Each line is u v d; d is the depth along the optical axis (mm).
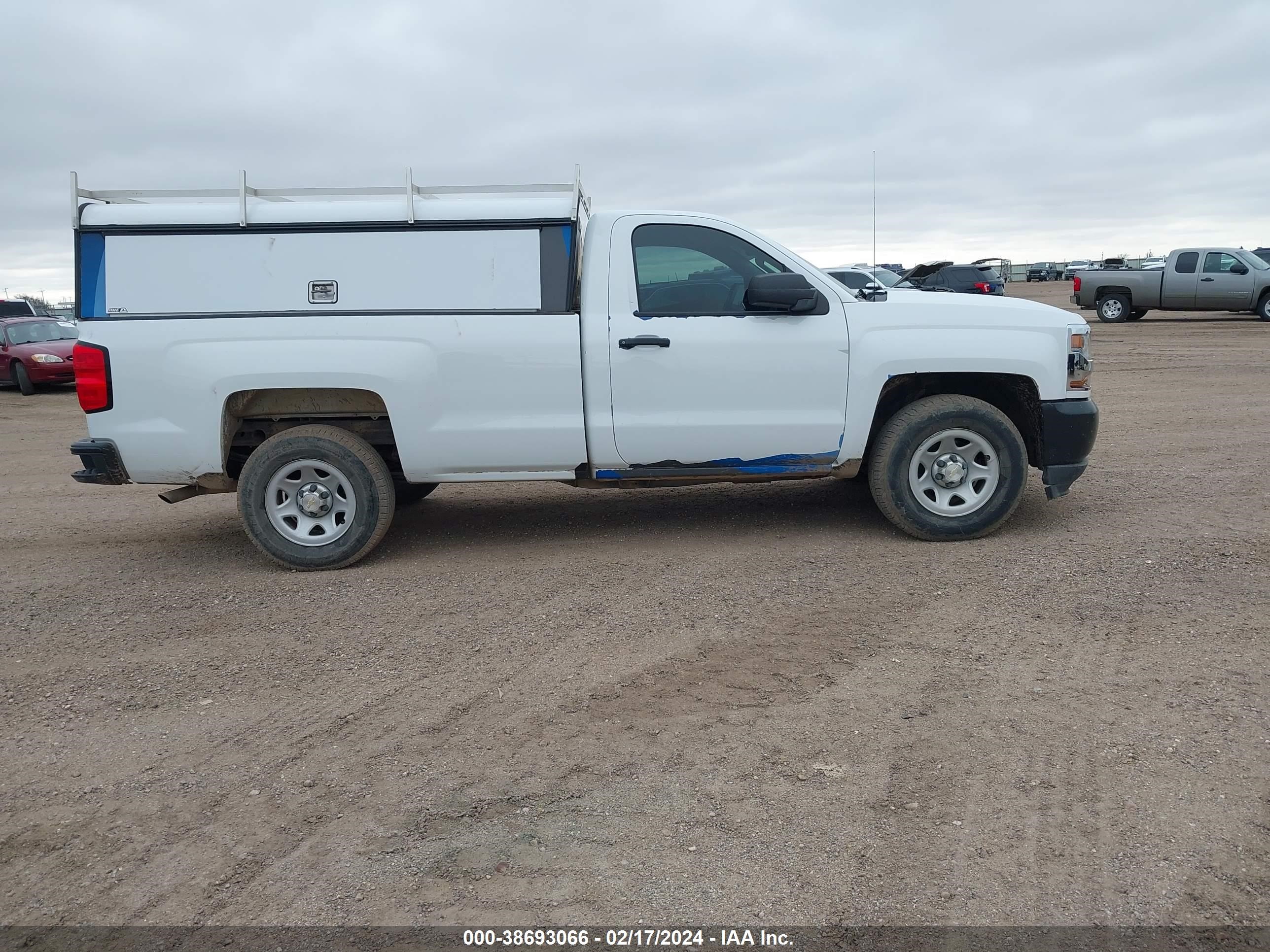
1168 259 25344
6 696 4379
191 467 5945
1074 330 6059
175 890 2955
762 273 6023
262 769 3652
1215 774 3301
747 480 6227
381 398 5949
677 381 5918
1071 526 6422
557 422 5945
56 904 2906
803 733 3727
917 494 6102
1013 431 6004
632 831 3146
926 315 6000
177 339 5832
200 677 4531
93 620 5359
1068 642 4461
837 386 5969
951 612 4910
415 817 3285
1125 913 2684
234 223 5820
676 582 5590
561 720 3938
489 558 6301
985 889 2801
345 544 6090
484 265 5879
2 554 6969
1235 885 2764
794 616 4953
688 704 4020
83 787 3566
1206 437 9906
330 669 4566
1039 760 3455
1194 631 4508
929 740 3637
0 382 20469
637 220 5980
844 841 3049
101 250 5852
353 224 5828
